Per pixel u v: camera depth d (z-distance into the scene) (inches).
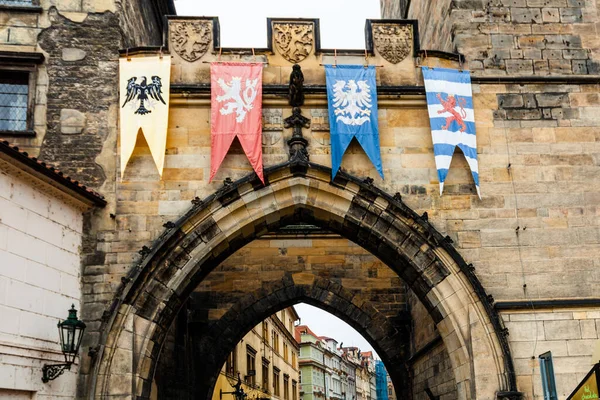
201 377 1037.2
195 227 700.0
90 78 732.7
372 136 723.4
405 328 1069.8
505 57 769.6
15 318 553.0
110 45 744.3
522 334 687.1
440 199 723.4
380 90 737.6
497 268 706.8
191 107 729.0
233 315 1064.2
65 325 589.9
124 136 706.8
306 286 1083.3
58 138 713.6
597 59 776.9
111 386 648.4
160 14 1029.8
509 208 723.4
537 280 705.0
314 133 732.7
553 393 640.4
